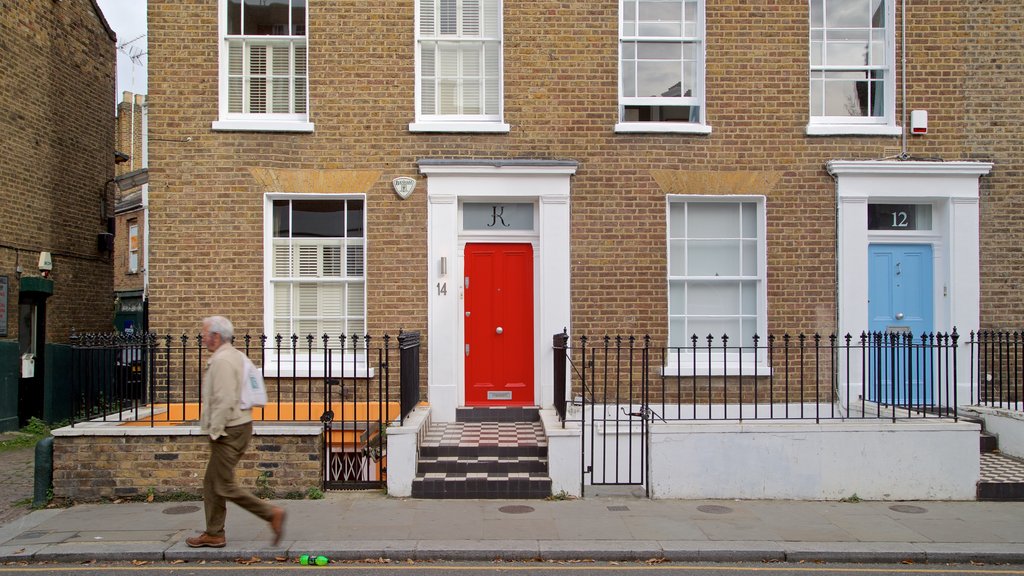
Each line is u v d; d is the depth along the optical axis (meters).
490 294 9.93
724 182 9.89
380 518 7.27
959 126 10.05
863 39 10.27
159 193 9.61
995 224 10.04
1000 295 10.00
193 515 7.43
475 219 9.98
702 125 9.88
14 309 12.38
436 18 10.09
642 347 9.78
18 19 12.38
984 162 9.91
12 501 8.20
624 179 9.84
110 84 15.31
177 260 9.61
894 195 9.91
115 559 6.37
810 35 10.16
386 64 9.83
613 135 9.86
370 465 8.88
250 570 6.17
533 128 9.85
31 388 12.92
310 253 9.94
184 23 9.72
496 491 7.96
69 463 7.92
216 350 6.46
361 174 9.74
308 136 9.76
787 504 7.91
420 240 9.74
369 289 9.71
